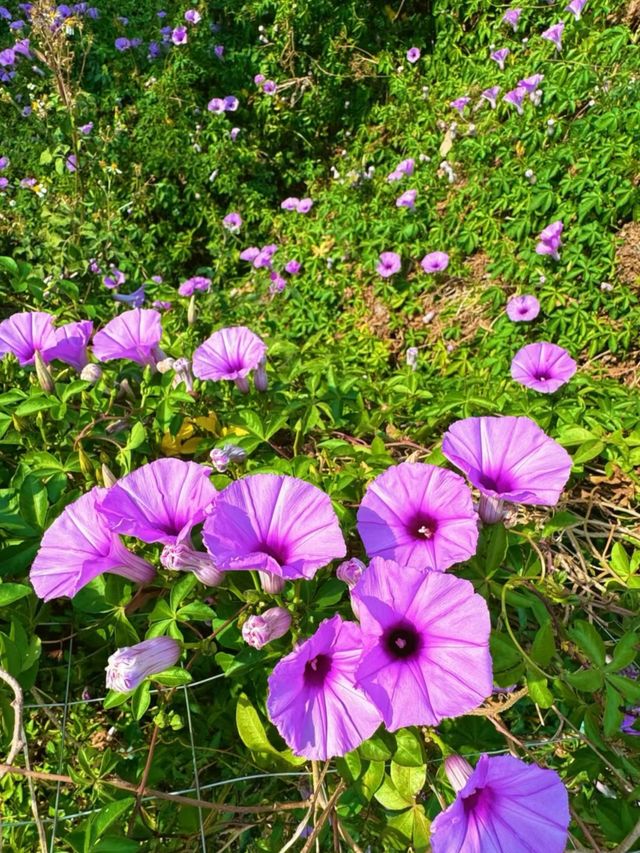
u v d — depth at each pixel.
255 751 0.39
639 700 0.38
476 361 0.98
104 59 1.58
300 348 0.97
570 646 0.43
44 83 1.41
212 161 1.43
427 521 0.39
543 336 0.96
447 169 1.20
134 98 1.57
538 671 0.38
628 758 0.42
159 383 0.58
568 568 0.52
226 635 0.40
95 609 0.41
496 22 1.49
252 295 1.20
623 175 0.97
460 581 0.33
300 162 1.60
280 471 0.49
